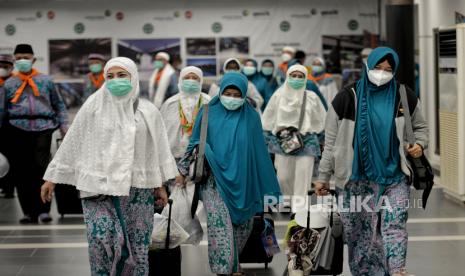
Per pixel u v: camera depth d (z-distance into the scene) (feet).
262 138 23.71
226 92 23.04
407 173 21.57
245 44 61.93
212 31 61.93
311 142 34.06
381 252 22.18
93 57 45.96
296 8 61.67
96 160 19.83
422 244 29.71
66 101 62.23
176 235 22.66
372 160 21.48
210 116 23.32
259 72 52.29
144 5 61.72
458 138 37.32
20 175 35.37
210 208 22.61
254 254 25.40
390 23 47.98
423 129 22.09
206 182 22.86
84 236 32.32
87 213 20.11
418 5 51.01
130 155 19.86
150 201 20.72
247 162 22.90
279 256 27.76
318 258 22.40
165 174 20.71
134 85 20.26
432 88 52.34
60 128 35.17
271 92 51.57
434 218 34.68
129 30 61.98
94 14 61.87
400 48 47.85
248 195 22.93
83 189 19.77
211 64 62.08
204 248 29.58
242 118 23.30
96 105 20.07
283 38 61.93
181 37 61.98
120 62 20.04
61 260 28.07
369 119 21.54
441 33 38.88
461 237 30.78
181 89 30.76
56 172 20.07
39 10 61.72
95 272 20.31
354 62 61.93
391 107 21.63
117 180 19.63
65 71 62.13
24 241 31.48
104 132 19.89
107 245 20.01
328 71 62.03
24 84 34.55
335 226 22.44
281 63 57.11
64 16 61.82
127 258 20.13
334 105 21.95
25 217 35.81
